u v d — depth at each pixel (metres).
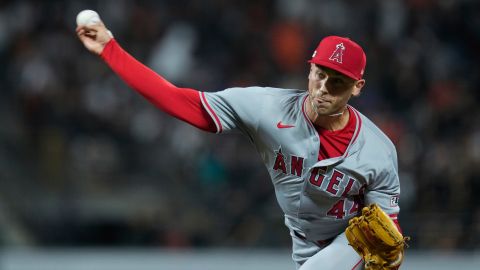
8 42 46.00
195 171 40.97
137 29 48.06
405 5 50.16
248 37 49.16
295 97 14.89
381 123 42.72
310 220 15.59
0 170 41.53
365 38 49.34
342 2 50.56
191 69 46.97
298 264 16.64
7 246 38.75
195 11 49.44
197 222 38.28
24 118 43.56
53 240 40.34
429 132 42.50
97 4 48.03
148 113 43.72
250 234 35.75
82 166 42.44
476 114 44.28
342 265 15.32
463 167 35.59
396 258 14.76
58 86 44.53
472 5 50.62
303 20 49.69
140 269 33.06
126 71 14.59
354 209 15.38
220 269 32.69
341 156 14.72
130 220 41.06
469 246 32.84
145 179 42.31
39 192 41.34
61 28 46.78
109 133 43.72
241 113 14.80
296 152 14.73
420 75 46.94
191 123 14.87
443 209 34.50
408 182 35.84
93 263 33.47
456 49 49.31
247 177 39.88
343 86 14.20
